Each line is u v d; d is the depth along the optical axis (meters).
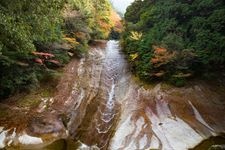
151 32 13.95
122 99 11.55
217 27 11.63
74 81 11.96
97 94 11.73
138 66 12.84
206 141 8.48
